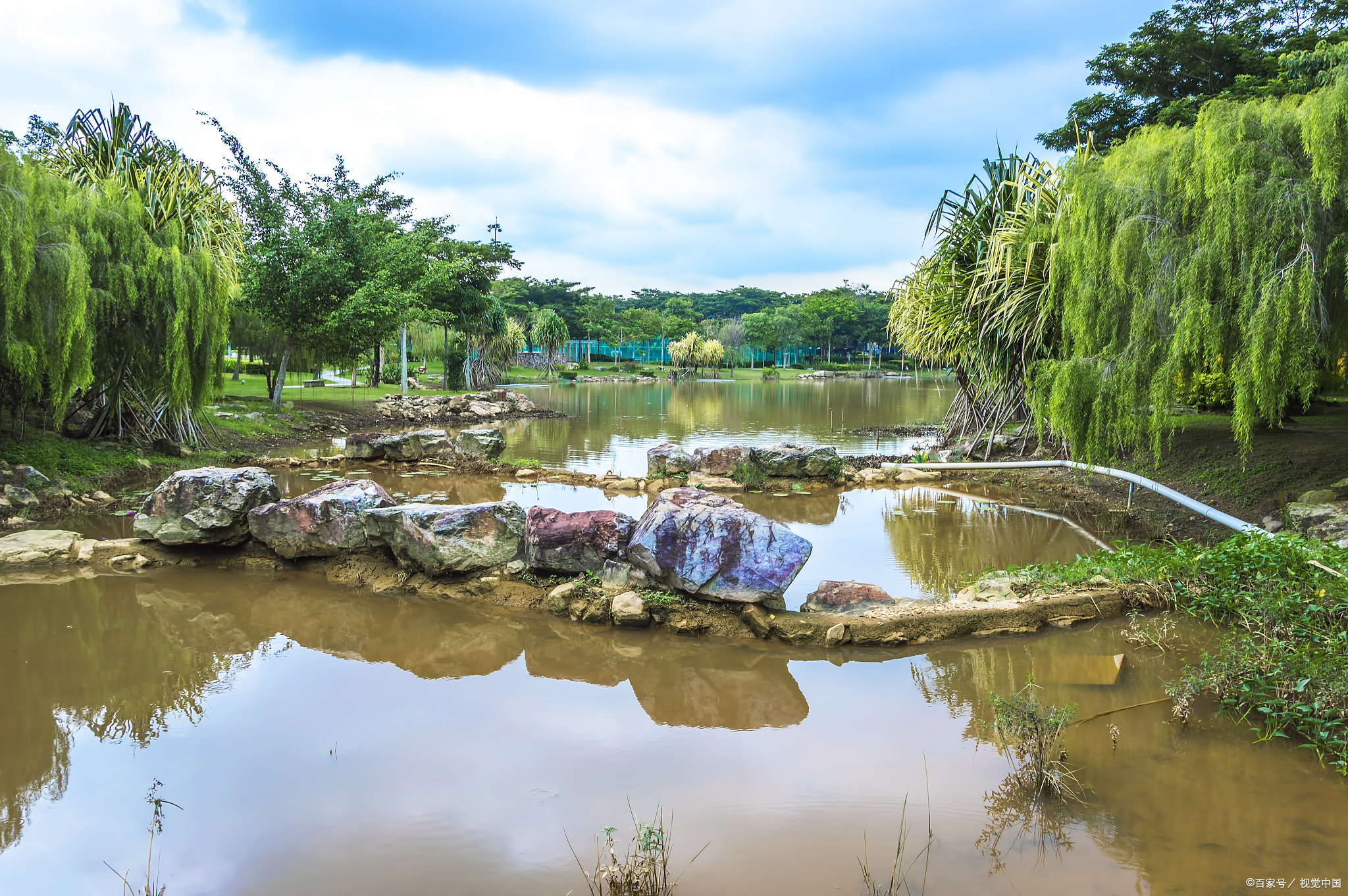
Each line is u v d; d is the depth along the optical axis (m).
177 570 8.33
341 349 23.72
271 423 20.88
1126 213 9.20
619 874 3.44
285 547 8.31
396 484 13.94
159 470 13.75
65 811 4.05
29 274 10.35
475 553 7.64
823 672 5.89
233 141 22.48
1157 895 3.38
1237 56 25.27
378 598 7.54
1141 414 9.40
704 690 5.57
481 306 42.09
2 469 10.97
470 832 3.87
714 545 6.76
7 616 6.98
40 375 11.16
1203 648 6.11
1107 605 6.87
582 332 89.56
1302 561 6.68
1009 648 6.29
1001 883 3.48
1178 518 10.30
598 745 4.77
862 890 3.45
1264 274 7.83
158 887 3.47
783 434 23.42
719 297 133.50
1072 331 10.66
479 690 5.56
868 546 9.72
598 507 11.91
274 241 22.42
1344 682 4.89
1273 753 4.58
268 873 3.57
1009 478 14.66
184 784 4.30
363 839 3.82
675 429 24.98
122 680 5.69
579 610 6.93
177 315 13.55
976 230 15.88
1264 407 7.94
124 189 14.15
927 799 4.17
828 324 94.75
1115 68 26.91
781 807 4.10
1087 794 4.19
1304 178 7.81
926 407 37.06
